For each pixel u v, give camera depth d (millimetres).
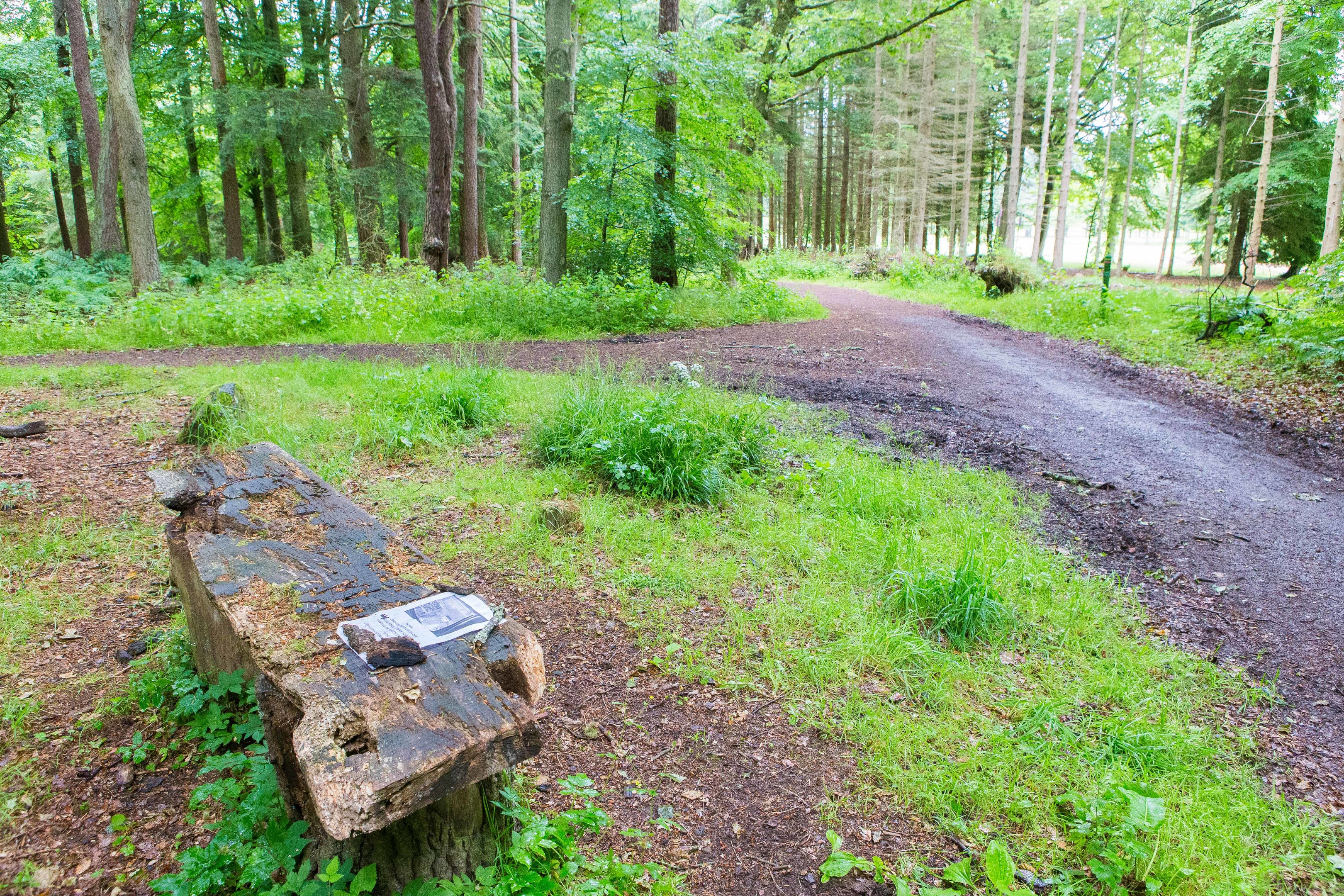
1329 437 7410
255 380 7562
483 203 25438
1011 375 10180
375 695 1889
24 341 10227
